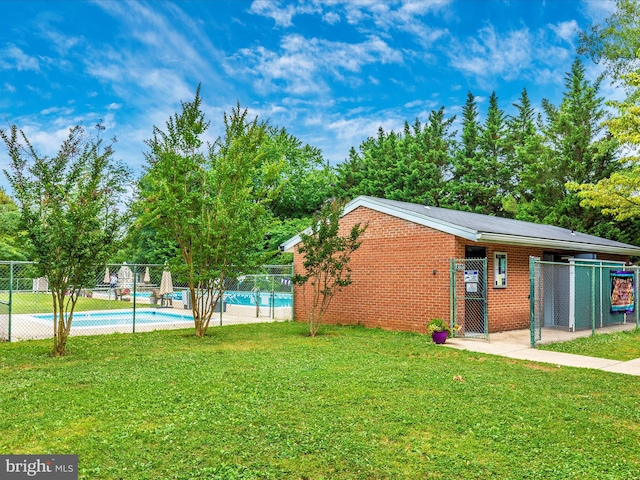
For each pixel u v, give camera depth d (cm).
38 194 995
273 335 1325
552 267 1656
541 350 1093
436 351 1055
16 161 973
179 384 713
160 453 455
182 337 1291
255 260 1366
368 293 1505
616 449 485
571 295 1445
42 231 977
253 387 698
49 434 500
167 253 3309
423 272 1356
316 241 1343
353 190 3591
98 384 712
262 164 3278
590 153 2922
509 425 549
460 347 1120
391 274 1440
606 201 2183
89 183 1024
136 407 593
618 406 630
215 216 1327
